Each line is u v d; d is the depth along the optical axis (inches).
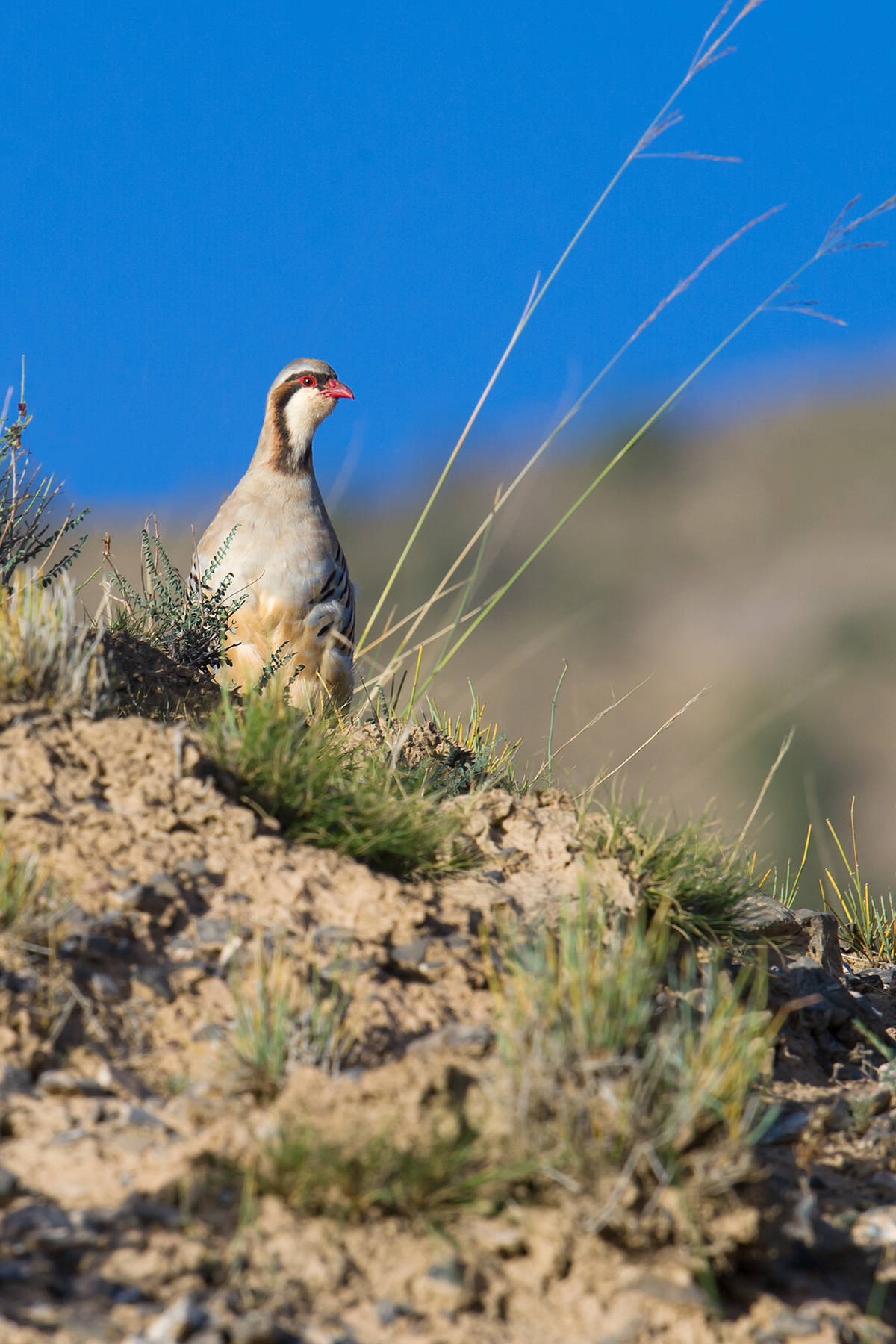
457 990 343.3
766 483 4065.0
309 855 378.9
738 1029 319.0
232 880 361.7
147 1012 315.6
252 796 395.2
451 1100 283.9
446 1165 266.7
